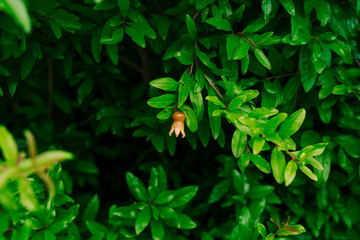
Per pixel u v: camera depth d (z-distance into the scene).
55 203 1.11
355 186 1.29
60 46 1.17
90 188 1.51
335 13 1.14
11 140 0.87
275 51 1.16
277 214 1.28
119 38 1.09
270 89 1.15
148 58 1.38
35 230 1.07
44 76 1.52
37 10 1.04
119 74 1.37
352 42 1.17
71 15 1.09
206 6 1.11
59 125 1.60
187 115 1.06
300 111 1.03
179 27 1.20
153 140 1.23
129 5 1.10
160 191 1.21
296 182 1.24
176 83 1.06
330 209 1.31
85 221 1.22
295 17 1.10
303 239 1.31
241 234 1.14
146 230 1.26
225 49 1.13
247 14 1.16
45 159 0.87
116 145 1.55
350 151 1.18
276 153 1.04
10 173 0.86
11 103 1.78
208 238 1.23
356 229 1.38
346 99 1.19
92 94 1.42
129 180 1.20
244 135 1.05
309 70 1.13
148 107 1.25
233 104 1.04
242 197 1.25
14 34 1.04
